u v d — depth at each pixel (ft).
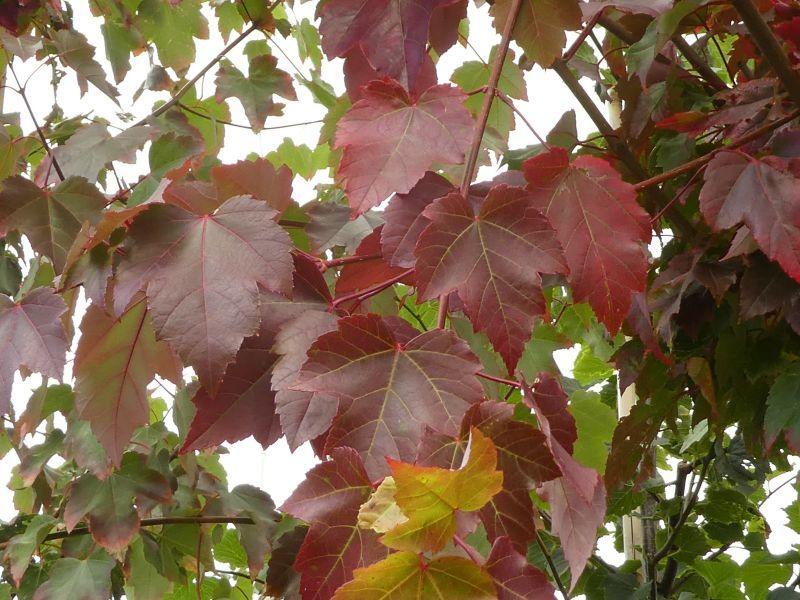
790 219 2.61
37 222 2.83
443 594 1.56
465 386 1.84
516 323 1.96
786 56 2.83
